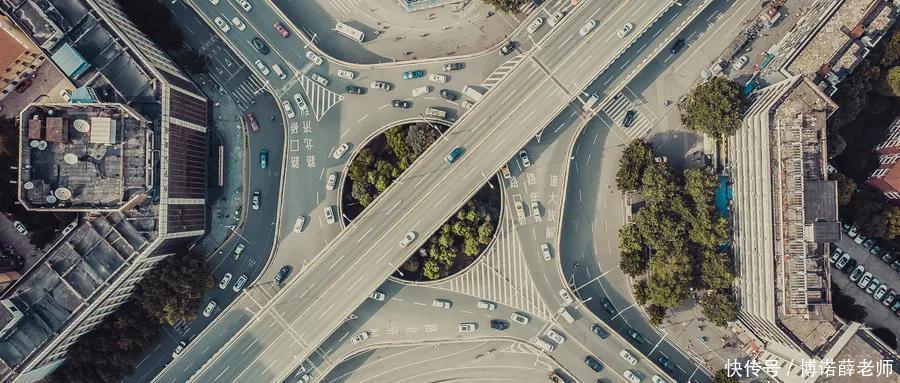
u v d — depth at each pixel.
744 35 126.12
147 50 113.94
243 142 129.00
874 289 127.50
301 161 126.38
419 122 125.06
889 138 122.75
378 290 128.12
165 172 109.69
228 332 125.06
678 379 129.00
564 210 128.75
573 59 121.75
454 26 129.00
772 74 118.44
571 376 127.50
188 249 125.88
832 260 128.12
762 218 109.19
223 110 128.75
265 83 125.38
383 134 127.81
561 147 127.00
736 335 128.12
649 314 125.56
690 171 120.56
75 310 109.50
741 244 118.31
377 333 128.50
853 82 117.25
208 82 128.38
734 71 127.38
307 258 126.62
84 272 110.00
